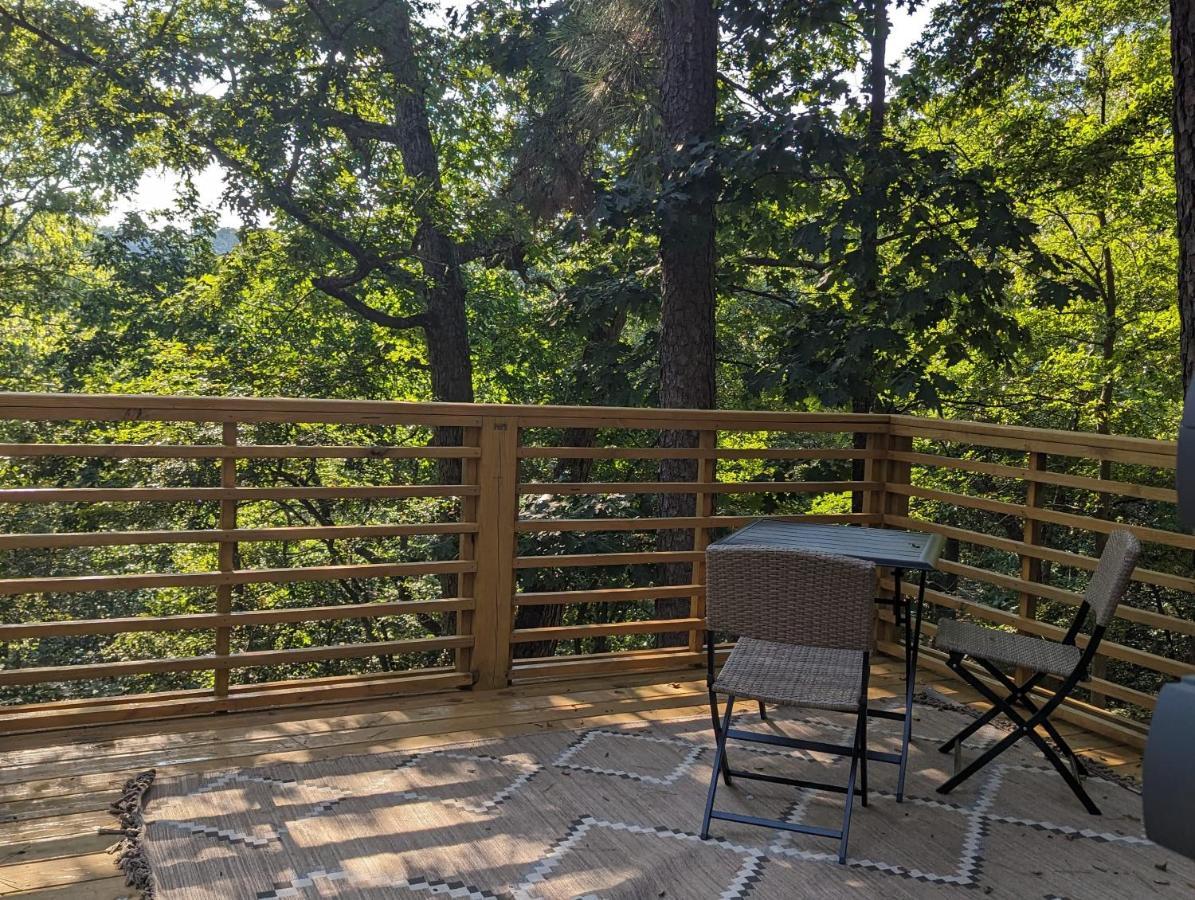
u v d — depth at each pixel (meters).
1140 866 2.68
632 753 3.38
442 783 3.07
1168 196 9.76
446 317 12.19
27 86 11.62
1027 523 4.04
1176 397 10.34
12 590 3.19
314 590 10.38
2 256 15.92
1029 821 2.96
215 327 13.04
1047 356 11.19
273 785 3.00
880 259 8.20
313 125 11.22
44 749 3.20
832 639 2.62
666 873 2.55
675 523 4.28
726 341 12.48
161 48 10.95
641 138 7.82
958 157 10.27
